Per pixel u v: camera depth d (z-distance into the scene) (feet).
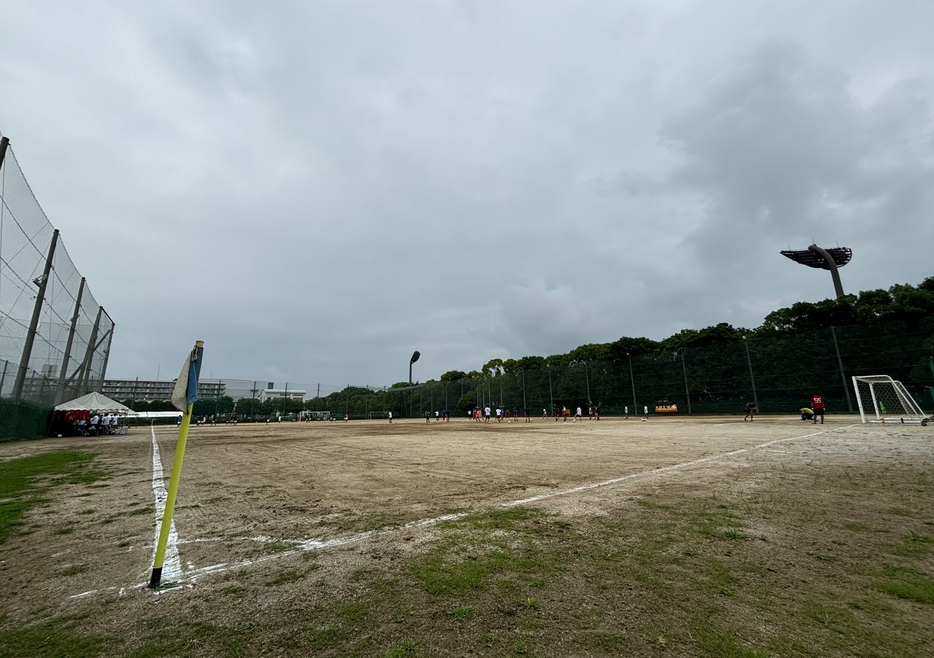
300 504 20.85
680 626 8.82
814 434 55.52
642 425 96.22
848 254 329.72
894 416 99.55
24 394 69.56
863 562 12.14
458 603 10.02
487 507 19.56
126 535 16.28
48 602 10.53
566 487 23.91
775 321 165.48
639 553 13.15
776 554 12.87
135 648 8.34
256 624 9.21
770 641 8.20
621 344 202.08
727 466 29.89
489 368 286.46
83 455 46.78
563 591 10.58
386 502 20.97
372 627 8.98
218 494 23.73
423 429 103.55
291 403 261.24
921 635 8.34
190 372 13.01
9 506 21.39
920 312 131.03
